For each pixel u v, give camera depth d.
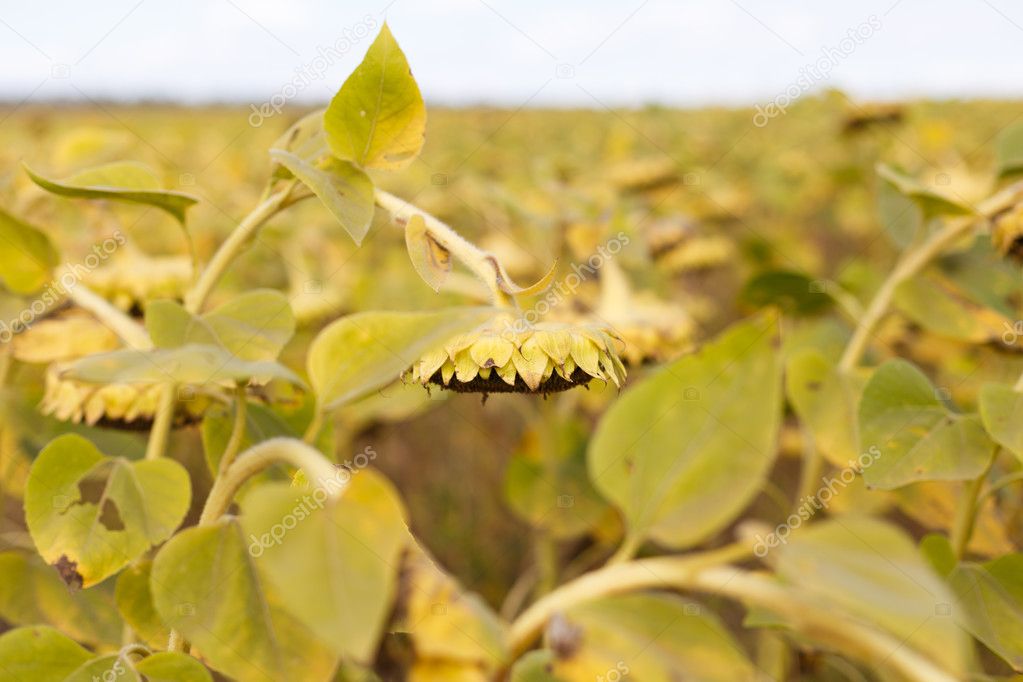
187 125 6.23
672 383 1.27
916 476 1.21
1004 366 2.07
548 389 1.14
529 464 2.00
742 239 3.05
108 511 1.11
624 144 3.99
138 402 1.25
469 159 3.44
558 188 2.32
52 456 1.10
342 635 0.83
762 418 1.26
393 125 1.13
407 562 1.07
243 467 1.01
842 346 1.84
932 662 1.08
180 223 1.19
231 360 1.05
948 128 4.31
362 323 1.08
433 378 1.13
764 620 1.24
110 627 1.28
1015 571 1.19
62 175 2.20
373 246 3.18
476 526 2.56
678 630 1.13
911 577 0.94
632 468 1.26
